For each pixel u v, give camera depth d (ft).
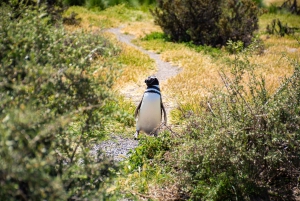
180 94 80.94
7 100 23.89
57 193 20.80
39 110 25.32
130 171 44.39
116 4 231.71
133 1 234.99
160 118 58.13
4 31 28.37
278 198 37.32
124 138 57.36
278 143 36.37
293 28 185.47
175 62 117.39
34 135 21.98
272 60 115.85
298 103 38.19
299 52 132.05
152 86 57.31
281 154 35.65
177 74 99.40
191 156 37.88
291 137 34.78
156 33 165.58
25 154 21.57
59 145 28.68
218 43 152.15
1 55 27.14
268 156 34.32
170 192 39.17
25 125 20.97
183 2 153.79
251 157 36.04
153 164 45.32
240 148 35.47
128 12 217.15
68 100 27.63
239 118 38.45
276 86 81.20
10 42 27.43
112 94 29.55
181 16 155.84
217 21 153.69
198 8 152.35
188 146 38.88
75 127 39.04
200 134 40.42
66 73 27.32
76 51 28.60
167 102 77.20
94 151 49.60
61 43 29.09
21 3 33.01
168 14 159.33
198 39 154.30
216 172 37.27
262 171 37.52
